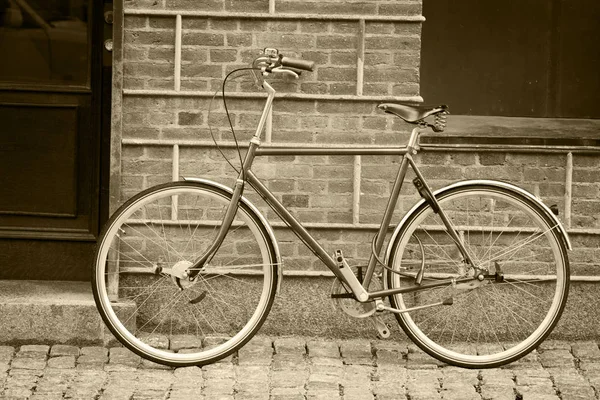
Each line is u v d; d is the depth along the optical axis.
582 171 6.16
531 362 5.79
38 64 6.46
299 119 6.06
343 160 6.08
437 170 6.12
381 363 5.71
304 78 6.04
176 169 6.04
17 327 5.84
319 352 5.86
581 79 6.71
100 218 6.52
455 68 6.71
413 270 5.95
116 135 5.98
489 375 5.57
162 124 6.04
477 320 6.13
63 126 6.47
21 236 6.50
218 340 5.95
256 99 6.05
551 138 6.14
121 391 5.19
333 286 5.64
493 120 6.62
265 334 6.11
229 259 6.09
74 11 6.45
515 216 6.11
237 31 6.03
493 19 6.70
